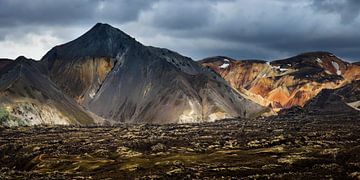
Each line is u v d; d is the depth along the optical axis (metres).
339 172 167.88
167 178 184.88
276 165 196.88
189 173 190.50
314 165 189.38
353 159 193.75
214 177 178.88
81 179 198.88
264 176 170.00
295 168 189.75
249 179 167.75
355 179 154.12
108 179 196.88
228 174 184.50
